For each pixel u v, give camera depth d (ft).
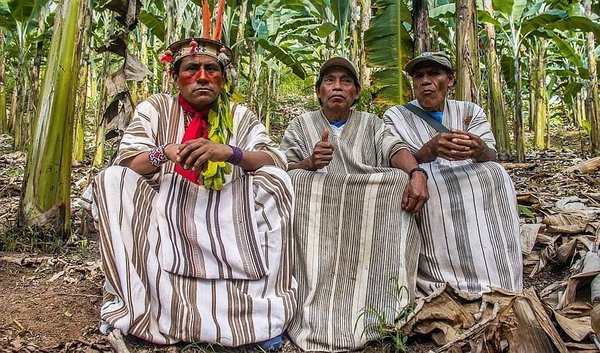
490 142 9.84
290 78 62.80
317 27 36.58
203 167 8.14
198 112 8.83
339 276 8.71
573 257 10.50
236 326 7.75
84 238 13.05
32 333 8.07
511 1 28.50
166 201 8.24
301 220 8.93
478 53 15.26
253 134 9.02
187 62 8.48
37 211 12.34
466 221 9.12
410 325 7.95
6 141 34.58
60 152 12.50
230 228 8.19
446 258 9.11
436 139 9.07
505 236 9.07
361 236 8.83
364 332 8.05
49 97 12.41
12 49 36.32
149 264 7.80
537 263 10.87
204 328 7.63
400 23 15.71
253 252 8.11
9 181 19.43
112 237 7.78
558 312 8.13
